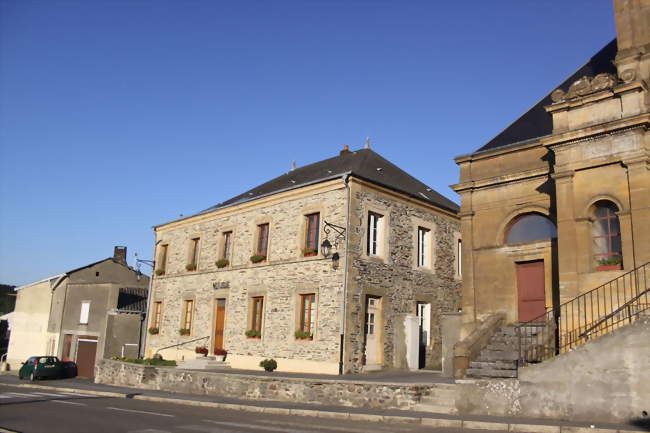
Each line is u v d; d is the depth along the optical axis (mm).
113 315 28391
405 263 19938
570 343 11180
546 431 9086
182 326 24562
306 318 19031
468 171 15352
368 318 18406
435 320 20750
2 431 8922
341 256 18047
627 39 12750
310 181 20406
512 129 15414
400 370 18484
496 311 14133
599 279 11617
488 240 14617
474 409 10820
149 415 11398
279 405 12820
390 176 21828
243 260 22109
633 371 9406
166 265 26734
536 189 13859
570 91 12570
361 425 10047
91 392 17859
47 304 34625
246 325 21141
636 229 11219
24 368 26625
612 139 11828
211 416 11406
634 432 8305
